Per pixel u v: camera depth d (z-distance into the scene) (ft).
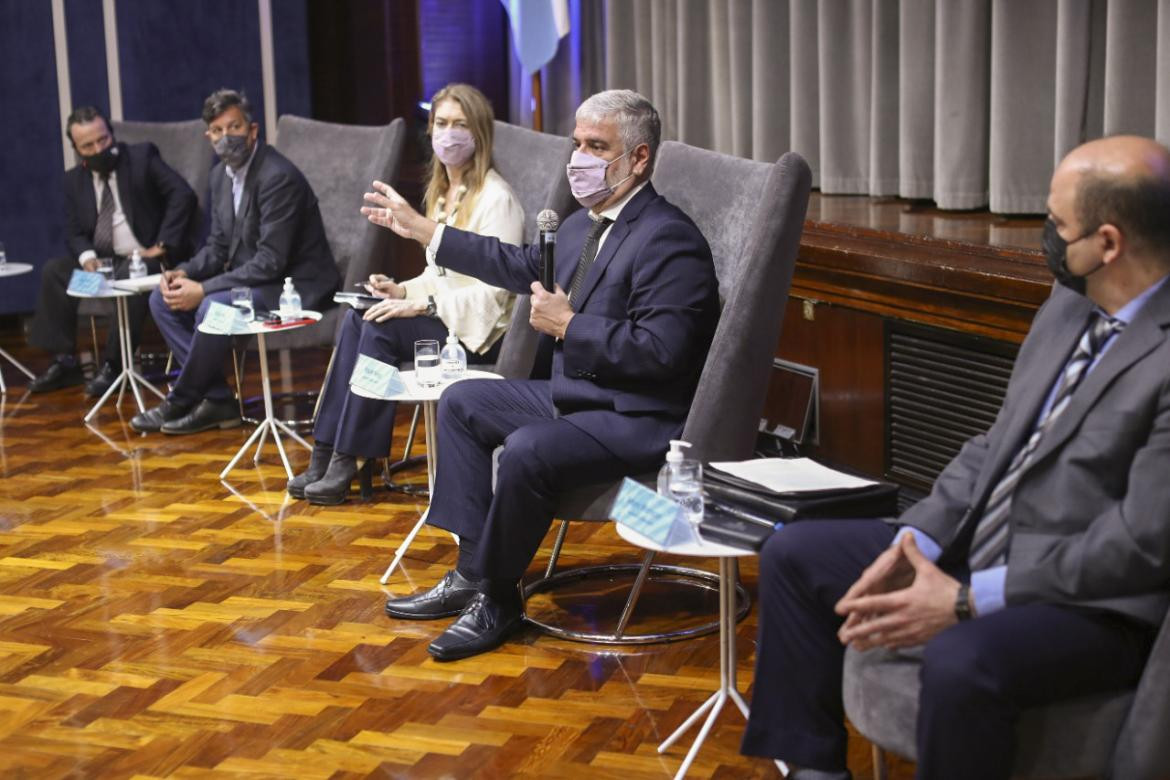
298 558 11.93
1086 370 6.64
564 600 10.84
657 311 9.53
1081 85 11.84
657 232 9.73
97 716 9.02
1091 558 6.10
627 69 18.39
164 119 22.65
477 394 10.38
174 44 22.48
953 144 13.05
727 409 9.37
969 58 12.85
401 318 12.76
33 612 10.85
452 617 10.52
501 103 20.83
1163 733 5.88
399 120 15.46
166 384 18.60
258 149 15.87
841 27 14.78
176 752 8.50
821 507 7.59
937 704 6.03
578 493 9.69
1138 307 6.46
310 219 15.89
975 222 12.41
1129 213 6.27
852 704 6.75
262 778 8.15
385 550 12.09
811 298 12.60
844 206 14.11
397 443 15.53
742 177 10.02
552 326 9.74
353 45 21.84
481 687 9.31
